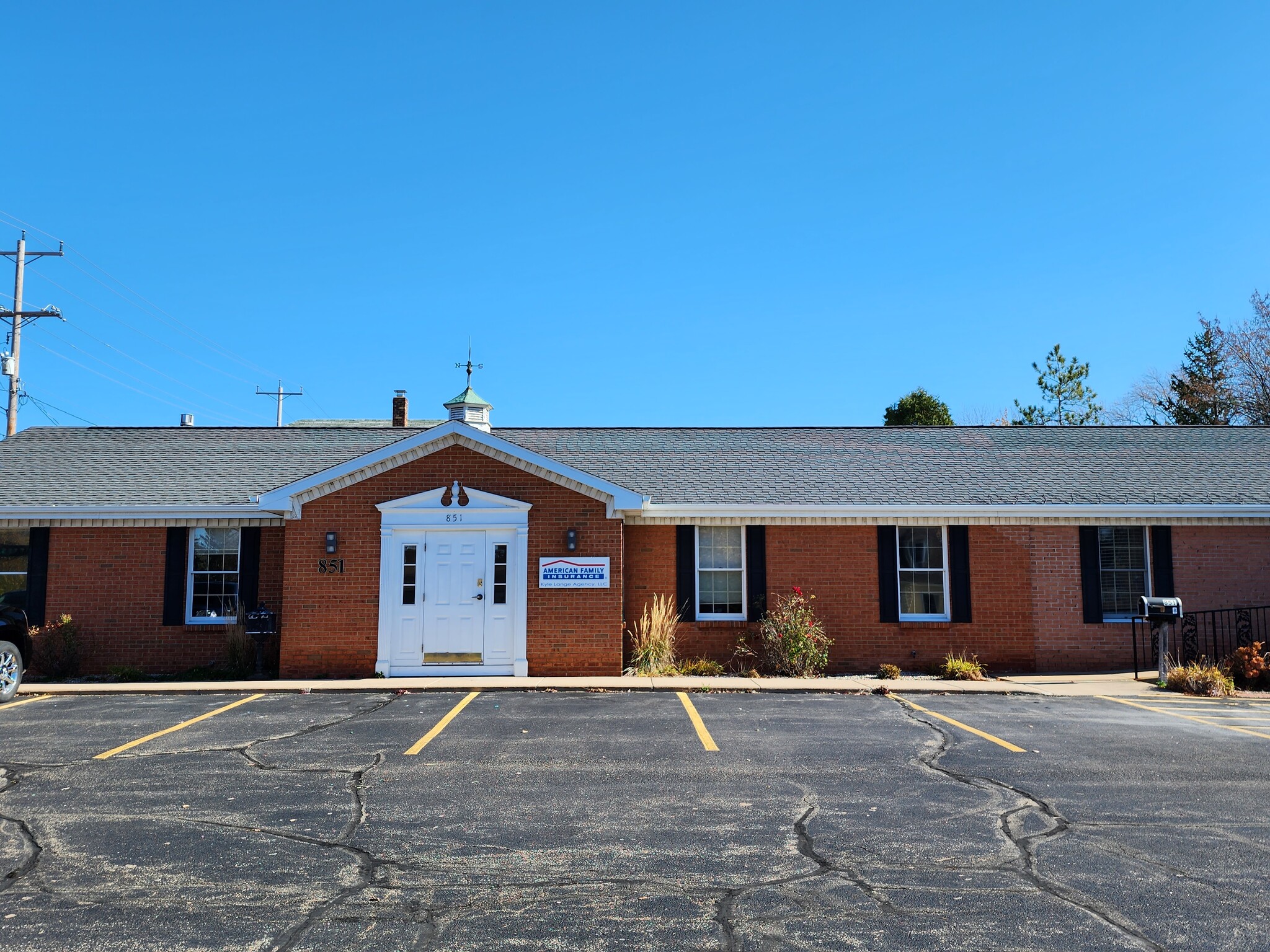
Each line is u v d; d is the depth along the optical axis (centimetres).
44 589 1727
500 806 812
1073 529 1795
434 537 1639
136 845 711
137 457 2008
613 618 1631
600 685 1498
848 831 743
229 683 1535
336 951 530
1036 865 668
